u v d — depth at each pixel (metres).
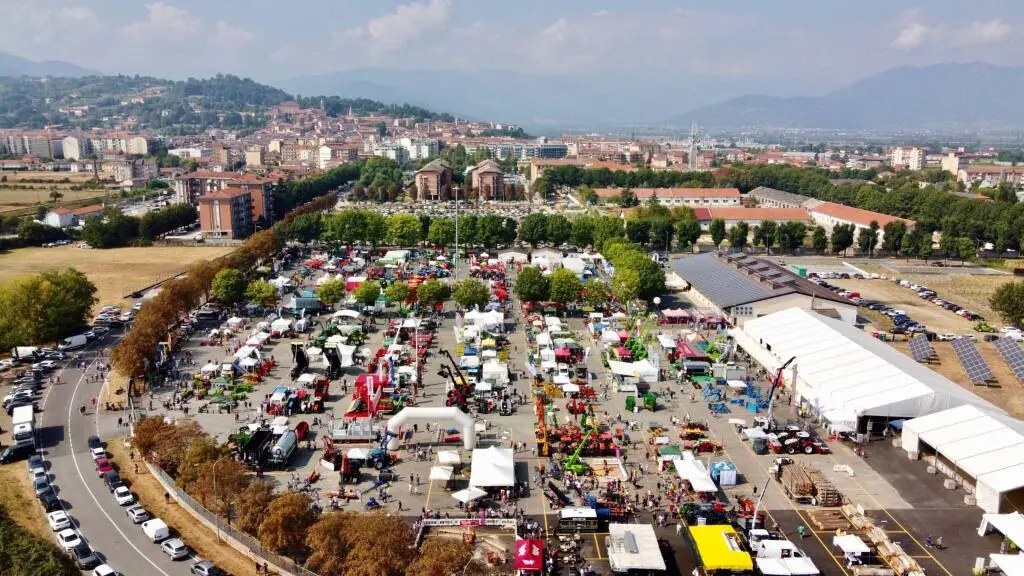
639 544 105.56
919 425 141.12
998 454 125.50
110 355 185.12
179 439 129.00
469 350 198.75
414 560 95.19
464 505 121.25
